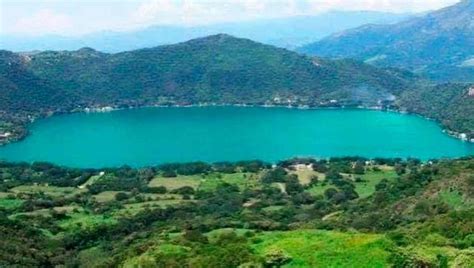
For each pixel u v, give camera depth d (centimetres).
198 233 14750
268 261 8831
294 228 15425
